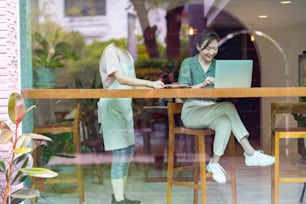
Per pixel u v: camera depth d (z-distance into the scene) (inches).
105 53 124.3
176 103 121.8
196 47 126.0
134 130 138.4
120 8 320.5
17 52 97.8
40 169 80.4
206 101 114.6
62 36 255.1
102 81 126.7
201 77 117.3
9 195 80.0
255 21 236.5
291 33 201.8
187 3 322.7
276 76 144.8
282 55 197.8
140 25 343.3
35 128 106.6
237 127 113.5
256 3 230.7
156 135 145.0
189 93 116.4
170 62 333.4
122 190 120.9
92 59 244.8
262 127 113.6
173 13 339.6
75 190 118.0
